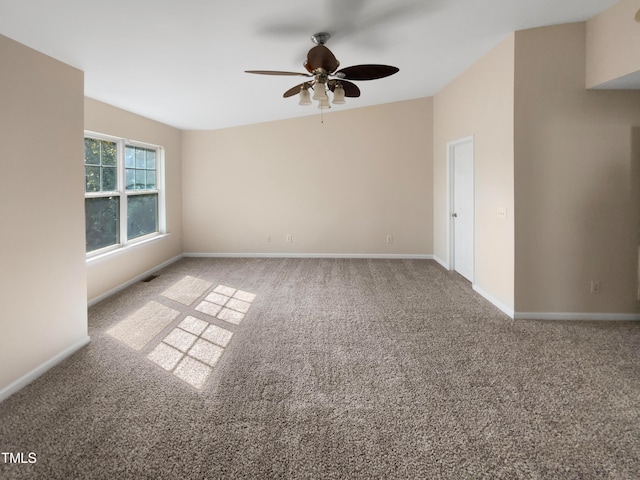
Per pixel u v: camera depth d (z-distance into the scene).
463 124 4.56
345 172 6.16
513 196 3.36
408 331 3.16
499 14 2.93
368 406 2.07
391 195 6.13
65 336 2.67
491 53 3.72
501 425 1.90
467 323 3.32
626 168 3.26
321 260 6.11
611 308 3.37
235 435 1.83
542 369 2.47
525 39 3.24
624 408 2.03
